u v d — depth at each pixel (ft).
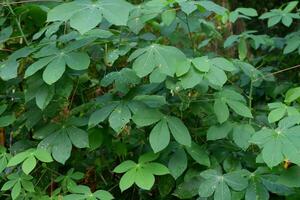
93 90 6.49
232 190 5.16
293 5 7.44
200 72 4.92
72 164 6.08
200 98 5.64
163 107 5.55
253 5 13.80
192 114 5.80
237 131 5.34
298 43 7.13
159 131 5.05
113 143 5.91
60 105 5.74
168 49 5.10
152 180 4.95
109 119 5.20
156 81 4.98
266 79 6.93
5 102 6.16
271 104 5.22
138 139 5.92
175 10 5.63
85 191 5.25
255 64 8.34
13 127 6.12
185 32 6.74
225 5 11.25
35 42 5.87
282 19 7.25
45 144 5.34
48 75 4.93
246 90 7.14
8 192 6.06
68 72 5.30
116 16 4.70
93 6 4.79
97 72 6.54
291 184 4.74
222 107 5.35
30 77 5.31
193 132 5.78
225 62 5.10
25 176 5.34
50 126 5.50
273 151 4.58
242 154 5.64
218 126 5.37
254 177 5.14
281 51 8.21
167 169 5.08
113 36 5.84
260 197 5.01
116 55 5.60
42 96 5.19
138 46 6.04
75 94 6.29
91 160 6.23
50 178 5.88
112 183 6.35
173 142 5.41
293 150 4.52
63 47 5.38
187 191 5.39
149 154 5.28
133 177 5.00
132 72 5.64
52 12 4.76
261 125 5.90
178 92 5.36
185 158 5.27
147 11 5.66
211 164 5.48
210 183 5.11
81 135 5.37
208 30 6.86
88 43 5.23
